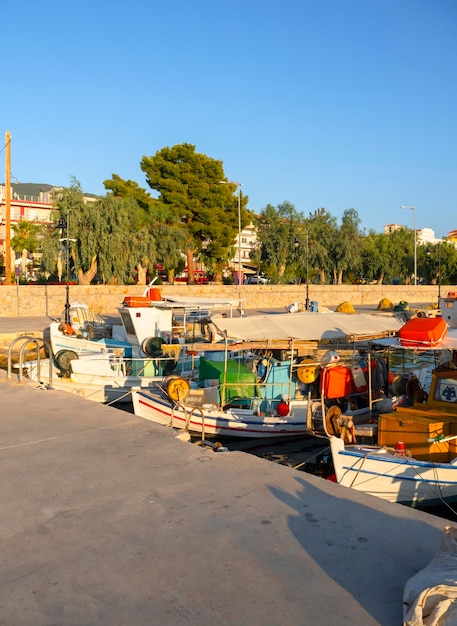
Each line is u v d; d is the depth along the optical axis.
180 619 3.02
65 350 18.34
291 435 14.05
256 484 4.98
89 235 42.59
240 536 3.97
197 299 21.55
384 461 9.38
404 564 3.57
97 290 40.72
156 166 57.16
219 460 5.67
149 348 18.06
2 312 36.62
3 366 21.69
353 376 13.12
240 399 14.50
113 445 6.22
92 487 4.96
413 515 4.32
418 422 10.23
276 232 63.19
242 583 3.37
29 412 7.88
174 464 5.55
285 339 13.16
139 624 2.99
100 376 17.50
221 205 57.84
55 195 44.12
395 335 14.15
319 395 14.35
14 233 69.25
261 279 74.06
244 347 13.61
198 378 16.52
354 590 3.28
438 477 9.47
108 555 3.74
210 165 57.50
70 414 7.76
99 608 3.14
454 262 76.69
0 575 3.51
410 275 77.88
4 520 4.32
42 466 5.55
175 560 3.65
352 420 11.47
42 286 38.31
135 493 4.81
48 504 4.61
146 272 53.53
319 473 12.27
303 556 3.68
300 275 68.94
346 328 13.85
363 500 4.62
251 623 2.98
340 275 66.75
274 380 14.65
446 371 10.92
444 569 3.15
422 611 2.84
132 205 48.03
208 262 59.78
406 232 79.56
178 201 55.47
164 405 14.22
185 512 4.39
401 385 13.59
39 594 3.29
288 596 3.23
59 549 3.84
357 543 3.85
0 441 6.43
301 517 4.28
